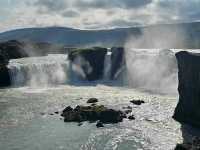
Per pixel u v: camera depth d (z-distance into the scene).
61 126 83.25
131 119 88.12
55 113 95.19
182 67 91.06
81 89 135.88
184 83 89.75
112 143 71.19
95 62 165.88
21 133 78.19
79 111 91.75
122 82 156.25
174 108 99.50
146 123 84.69
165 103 106.31
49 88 138.00
